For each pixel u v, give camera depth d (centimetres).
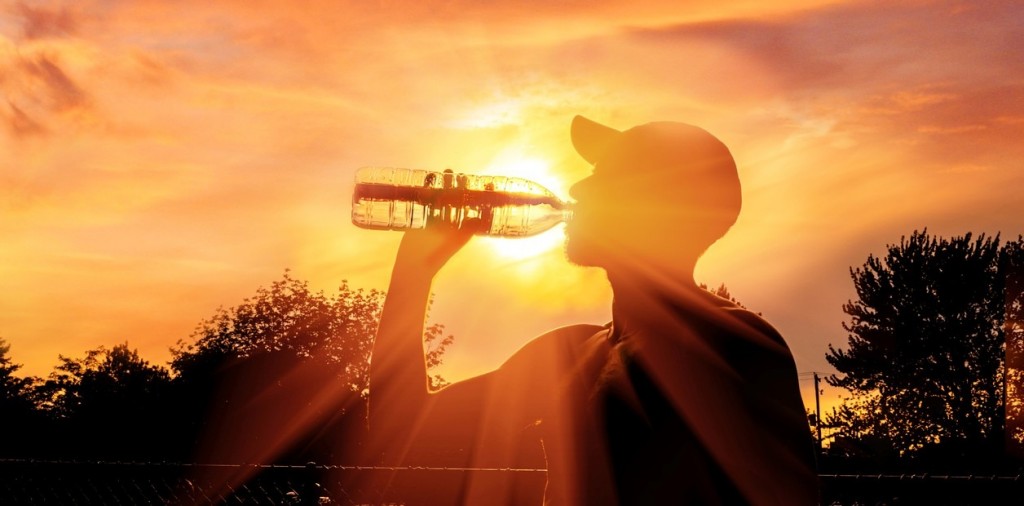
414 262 173
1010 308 4053
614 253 157
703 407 143
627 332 157
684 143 156
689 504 143
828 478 678
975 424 3938
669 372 148
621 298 158
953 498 665
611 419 152
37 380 3791
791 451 141
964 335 4012
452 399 169
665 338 150
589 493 153
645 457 147
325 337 3688
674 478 145
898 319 4131
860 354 4169
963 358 4031
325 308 3747
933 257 4100
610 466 151
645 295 154
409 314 170
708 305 150
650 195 155
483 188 180
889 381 4134
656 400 148
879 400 4166
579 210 161
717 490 142
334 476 632
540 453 169
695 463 144
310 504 622
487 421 168
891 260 4188
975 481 664
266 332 3681
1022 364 3994
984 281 4034
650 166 156
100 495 681
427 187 176
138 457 3506
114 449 3531
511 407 168
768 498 140
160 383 3641
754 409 141
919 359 4075
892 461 2773
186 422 3531
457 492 485
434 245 174
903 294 4134
